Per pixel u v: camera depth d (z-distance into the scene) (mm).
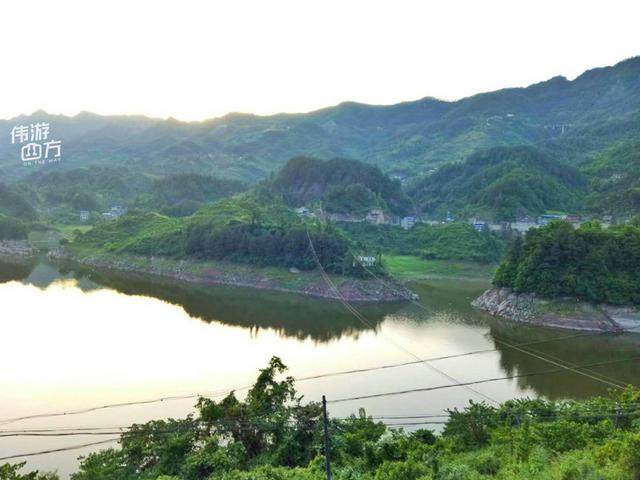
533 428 37906
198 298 124375
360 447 39719
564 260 103500
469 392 63969
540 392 64000
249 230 157250
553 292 101188
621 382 67562
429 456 36406
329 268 137875
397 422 54594
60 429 49281
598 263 100188
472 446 39906
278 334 92812
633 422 39188
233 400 44219
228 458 37250
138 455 38656
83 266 171875
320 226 156875
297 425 41156
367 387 65812
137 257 170750
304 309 114000
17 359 76250
